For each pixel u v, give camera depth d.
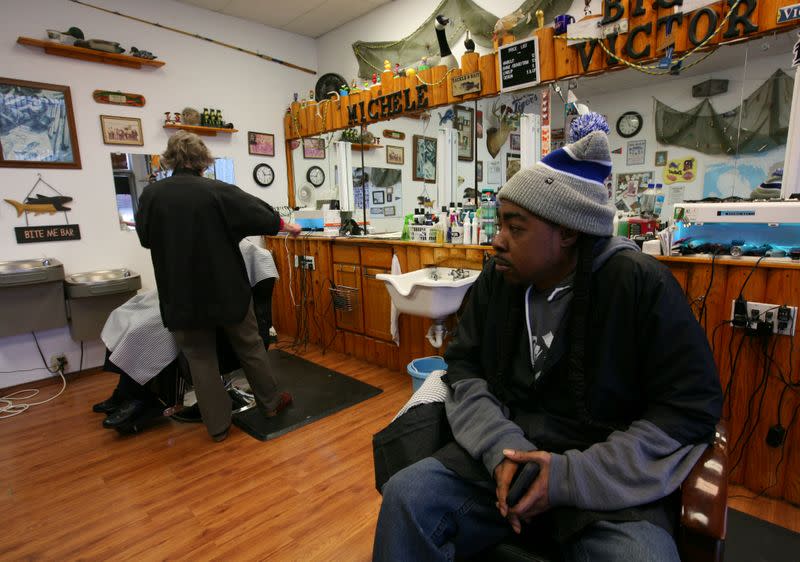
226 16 3.69
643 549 0.66
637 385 0.86
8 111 2.78
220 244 1.97
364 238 3.12
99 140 3.14
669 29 1.77
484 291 1.09
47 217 2.98
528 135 2.41
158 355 2.20
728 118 1.88
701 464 0.74
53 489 1.82
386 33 3.54
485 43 2.82
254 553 1.44
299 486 1.79
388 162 3.41
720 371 1.67
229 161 3.82
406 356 2.93
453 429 0.95
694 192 2.02
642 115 2.12
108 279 3.05
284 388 2.74
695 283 1.67
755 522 1.48
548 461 0.78
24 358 2.96
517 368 0.99
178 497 1.74
